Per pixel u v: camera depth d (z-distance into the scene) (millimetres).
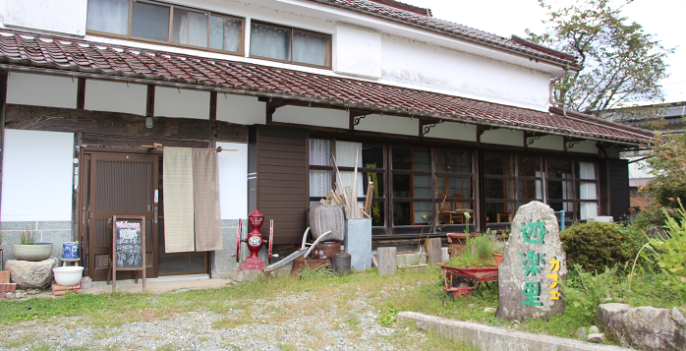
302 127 8422
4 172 6270
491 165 11055
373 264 8305
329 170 8891
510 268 4656
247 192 8055
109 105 6988
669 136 9953
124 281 7172
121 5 8039
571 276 5625
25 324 4672
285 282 6809
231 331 4656
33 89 6484
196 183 7477
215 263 7707
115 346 4094
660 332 3688
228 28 8953
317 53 9922
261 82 7289
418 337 4605
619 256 5734
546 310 4473
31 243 6348
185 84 6367
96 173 6980
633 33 19531
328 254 7773
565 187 12508
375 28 10367
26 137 6434
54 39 7230
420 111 8289
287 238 8023
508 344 4105
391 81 10703
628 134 12602
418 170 9977
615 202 13297
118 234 6500
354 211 8234
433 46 11438
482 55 12258
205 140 7738
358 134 9117
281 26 9516
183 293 6266
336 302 5801
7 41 6434
